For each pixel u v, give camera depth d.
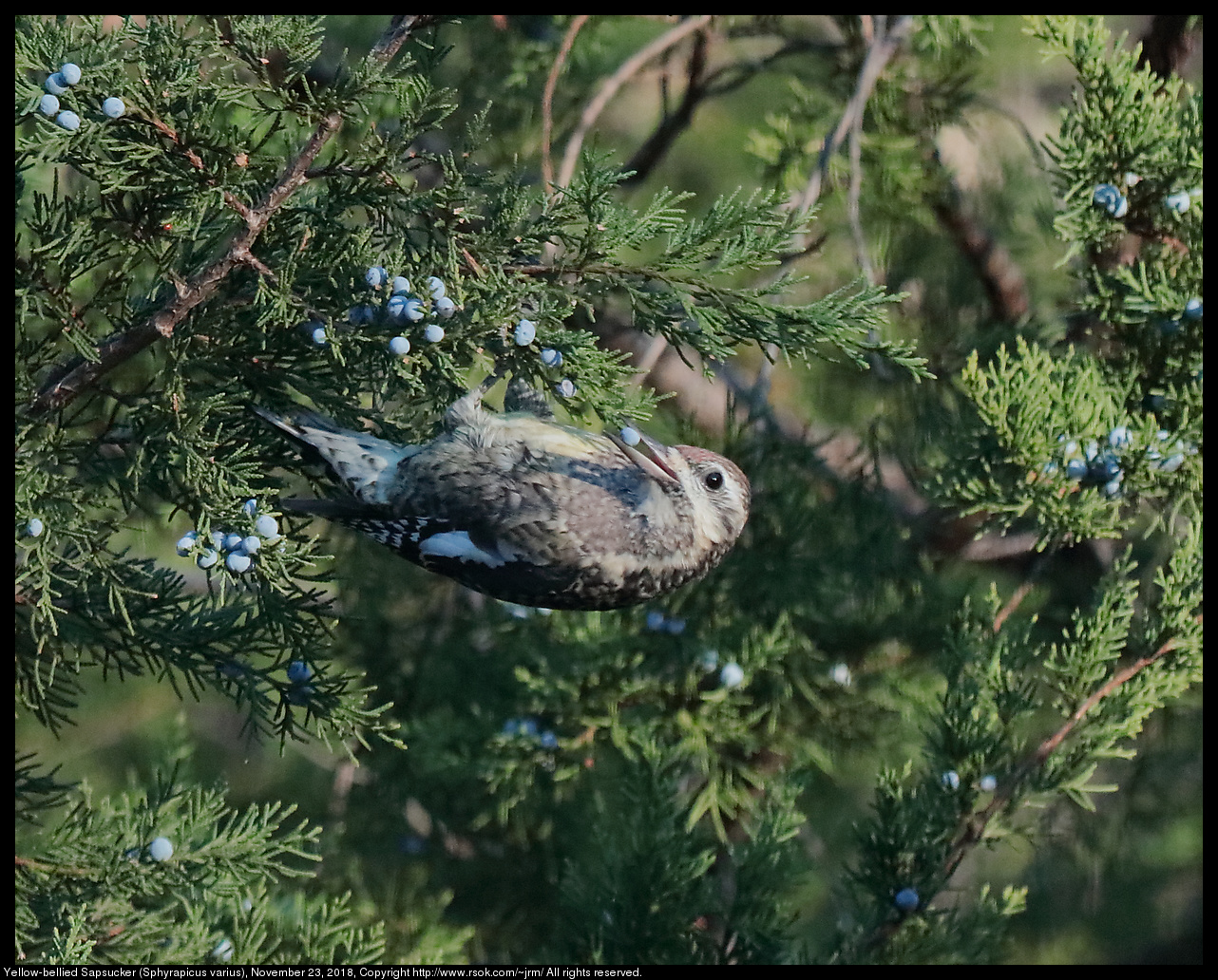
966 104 15.90
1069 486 11.35
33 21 8.14
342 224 8.81
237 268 9.00
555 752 13.32
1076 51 11.62
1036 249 16.64
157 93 8.20
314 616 9.44
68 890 9.40
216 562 8.45
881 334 14.82
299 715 15.16
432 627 14.98
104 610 9.40
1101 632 10.97
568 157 14.12
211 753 15.95
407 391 9.52
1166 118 11.59
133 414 8.84
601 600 10.83
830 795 15.59
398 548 10.41
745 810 13.99
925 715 13.66
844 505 14.30
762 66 16.58
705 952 10.91
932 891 10.77
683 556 11.05
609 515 10.58
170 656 9.35
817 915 14.66
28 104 8.03
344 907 12.26
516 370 9.08
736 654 13.23
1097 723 10.84
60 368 9.05
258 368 9.30
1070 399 11.37
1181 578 10.92
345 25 15.16
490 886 14.48
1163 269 11.76
